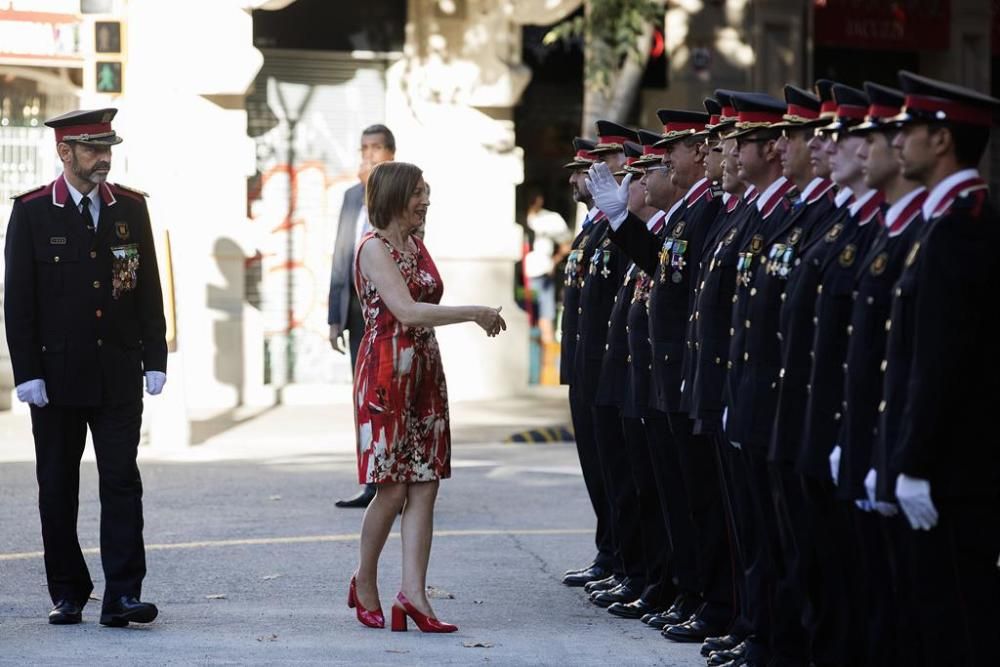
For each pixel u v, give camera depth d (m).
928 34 32.34
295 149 28.39
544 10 28.05
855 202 9.53
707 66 29.94
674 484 11.98
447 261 28.53
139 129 24.98
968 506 8.51
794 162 10.20
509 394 29.14
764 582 10.59
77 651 11.27
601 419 13.17
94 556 15.22
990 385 8.41
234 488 19.22
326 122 28.50
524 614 12.79
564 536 16.31
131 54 25.16
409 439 12.02
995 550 8.59
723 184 11.18
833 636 9.90
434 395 12.15
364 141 17.91
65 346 12.07
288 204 28.42
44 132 26.86
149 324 12.58
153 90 25.55
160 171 25.25
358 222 18.05
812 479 9.66
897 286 8.54
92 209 12.35
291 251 28.53
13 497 18.53
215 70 25.77
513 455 22.27
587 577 13.97
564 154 30.25
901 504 8.27
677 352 11.66
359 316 18.05
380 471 11.95
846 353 9.32
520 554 15.38
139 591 12.21
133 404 12.30
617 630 12.18
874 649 9.62
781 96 30.39
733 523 11.12
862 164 9.33
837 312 9.34
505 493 19.00
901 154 8.61
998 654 8.57
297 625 12.27
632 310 12.39
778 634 10.30
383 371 11.95
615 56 25.23
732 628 11.24
